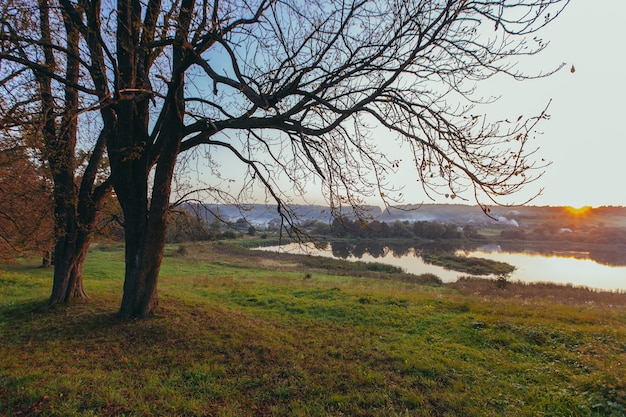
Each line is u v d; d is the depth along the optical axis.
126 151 7.76
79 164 9.62
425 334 8.38
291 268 32.62
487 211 4.98
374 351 7.07
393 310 10.43
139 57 8.12
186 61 6.80
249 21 6.38
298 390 5.33
